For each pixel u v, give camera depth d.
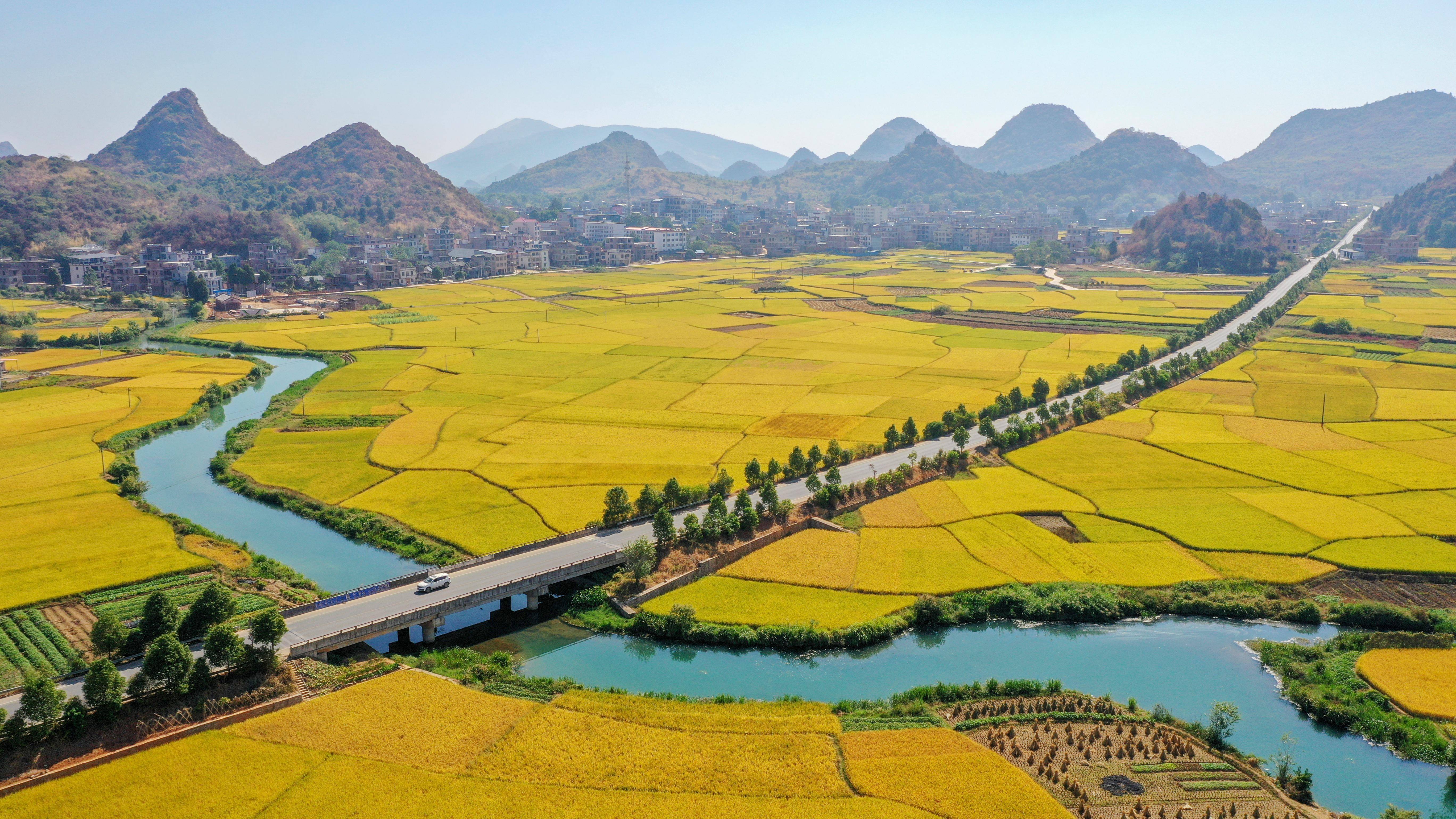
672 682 119.25
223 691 108.25
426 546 155.62
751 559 150.38
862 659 124.94
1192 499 174.62
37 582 140.38
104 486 185.12
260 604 132.25
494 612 139.50
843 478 184.00
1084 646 128.25
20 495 179.88
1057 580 142.75
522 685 115.00
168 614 117.50
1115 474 189.12
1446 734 104.69
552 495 177.12
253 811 90.19
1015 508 170.88
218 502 181.75
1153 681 119.56
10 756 95.81
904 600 137.00
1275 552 151.62
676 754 100.00
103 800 91.25
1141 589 140.38
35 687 97.25
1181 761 100.81
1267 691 117.31
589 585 144.00
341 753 99.38
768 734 104.00
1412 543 154.12
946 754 100.56
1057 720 108.19
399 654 125.75
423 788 93.75
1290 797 95.56
